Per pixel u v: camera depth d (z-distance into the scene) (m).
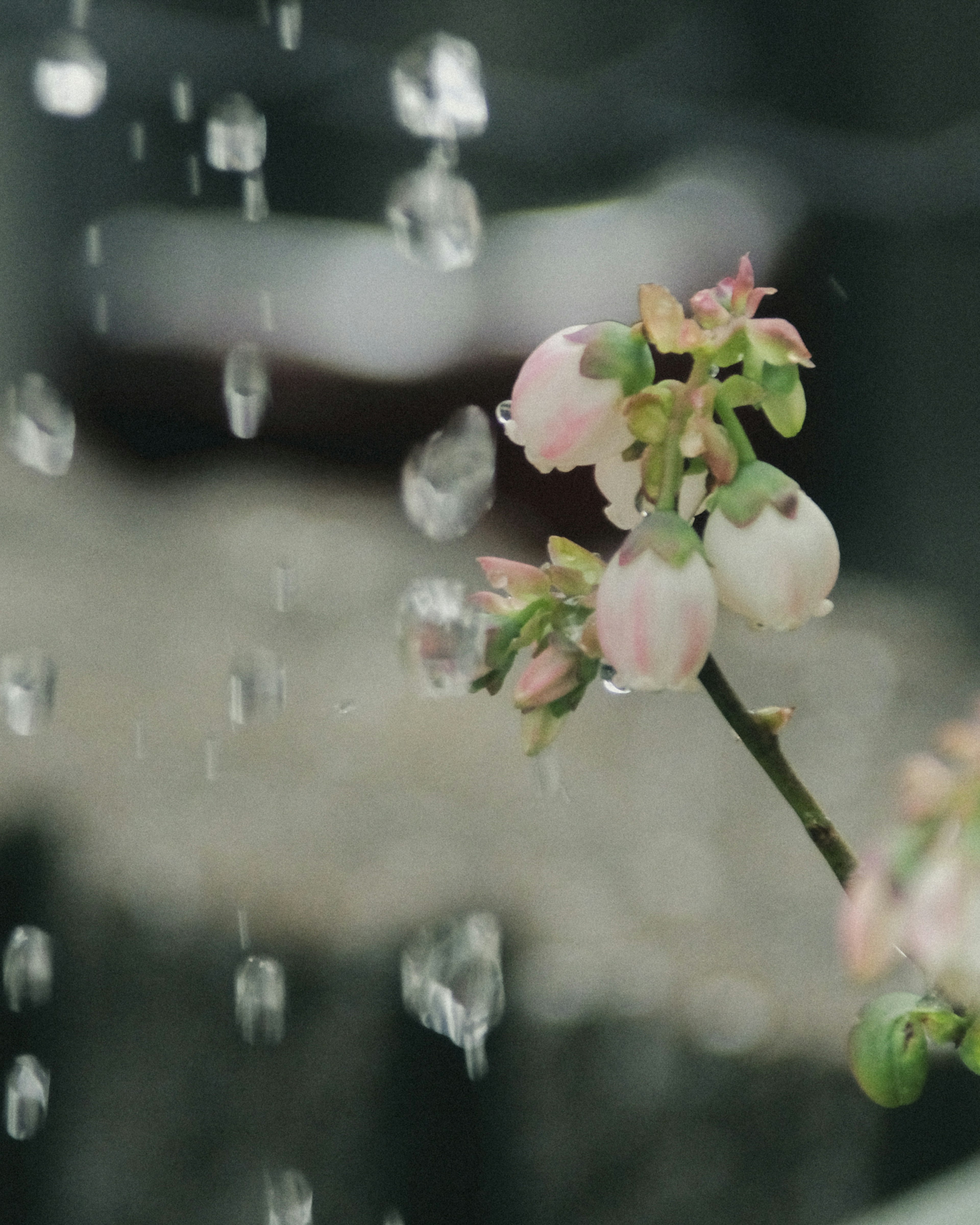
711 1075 0.84
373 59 1.57
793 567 0.37
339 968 0.94
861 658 1.54
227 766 1.23
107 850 1.06
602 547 1.61
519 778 1.26
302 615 1.63
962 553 1.66
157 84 1.53
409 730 1.34
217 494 2.02
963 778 0.34
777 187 1.65
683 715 1.44
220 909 0.99
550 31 1.62
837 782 1.26
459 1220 0.89
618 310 1.66
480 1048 0.90
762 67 1.65
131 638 1.56
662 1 1.62
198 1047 0.98
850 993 0.88
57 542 1.88
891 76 1.62
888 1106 0.36
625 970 0.90
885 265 1.66
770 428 1.14
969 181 1.61
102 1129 1.01
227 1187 0.97
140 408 2.07
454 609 0.38
